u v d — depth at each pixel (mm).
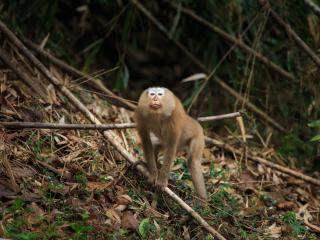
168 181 10547
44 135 10336
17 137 9883
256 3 13102
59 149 10188
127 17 13453
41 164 9523
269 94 13695
